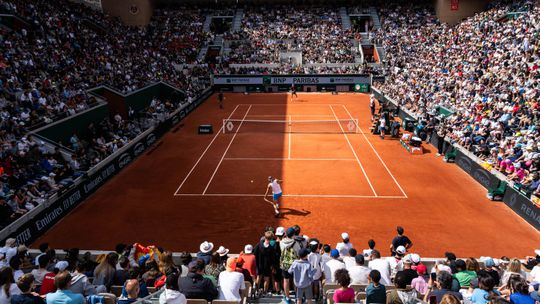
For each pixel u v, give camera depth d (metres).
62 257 14.16
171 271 9.48
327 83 61.69
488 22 49.12
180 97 49.31
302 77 61.59
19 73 29.34
